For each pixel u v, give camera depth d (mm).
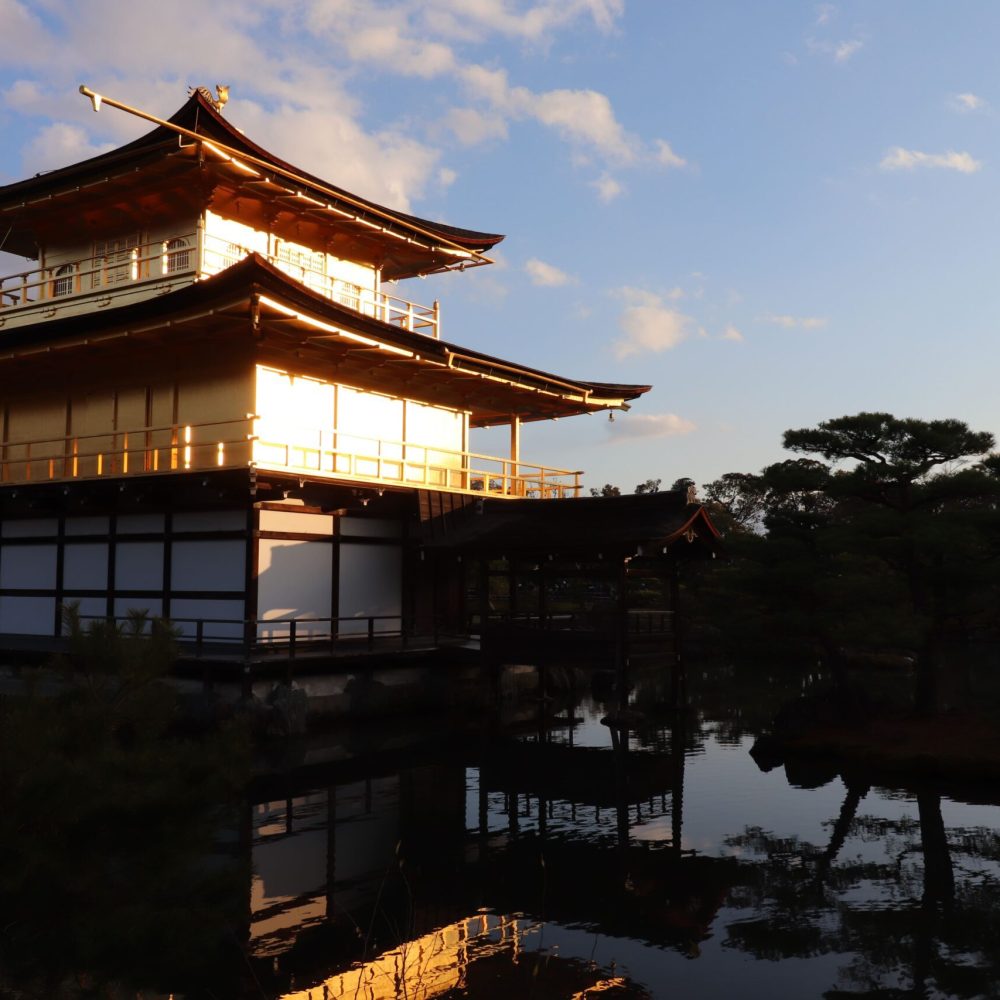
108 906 8047
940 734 19922
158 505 27031
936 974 9617
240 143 27609
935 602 20844
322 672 25391
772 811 16078
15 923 7930
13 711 8227
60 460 29500
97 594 28188
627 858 13578
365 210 30469
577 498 26578
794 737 20969
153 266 29297
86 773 7895
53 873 7730
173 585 26391
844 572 21391
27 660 27156
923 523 19781
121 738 9297
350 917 11352
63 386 30141
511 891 12219
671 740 23047
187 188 27844
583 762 20531
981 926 10852
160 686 9180
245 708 22500
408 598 29859
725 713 27484
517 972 9781
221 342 26094
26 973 7910
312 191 28703
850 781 18188
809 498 23828
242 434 25688
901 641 18438
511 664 27453
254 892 12156
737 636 22031
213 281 22609
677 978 9562
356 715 25562
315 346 26406
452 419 33281
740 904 11680
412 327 33562
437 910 11570
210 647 24203
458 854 13852
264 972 9812
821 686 33406
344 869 13172
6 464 30047
